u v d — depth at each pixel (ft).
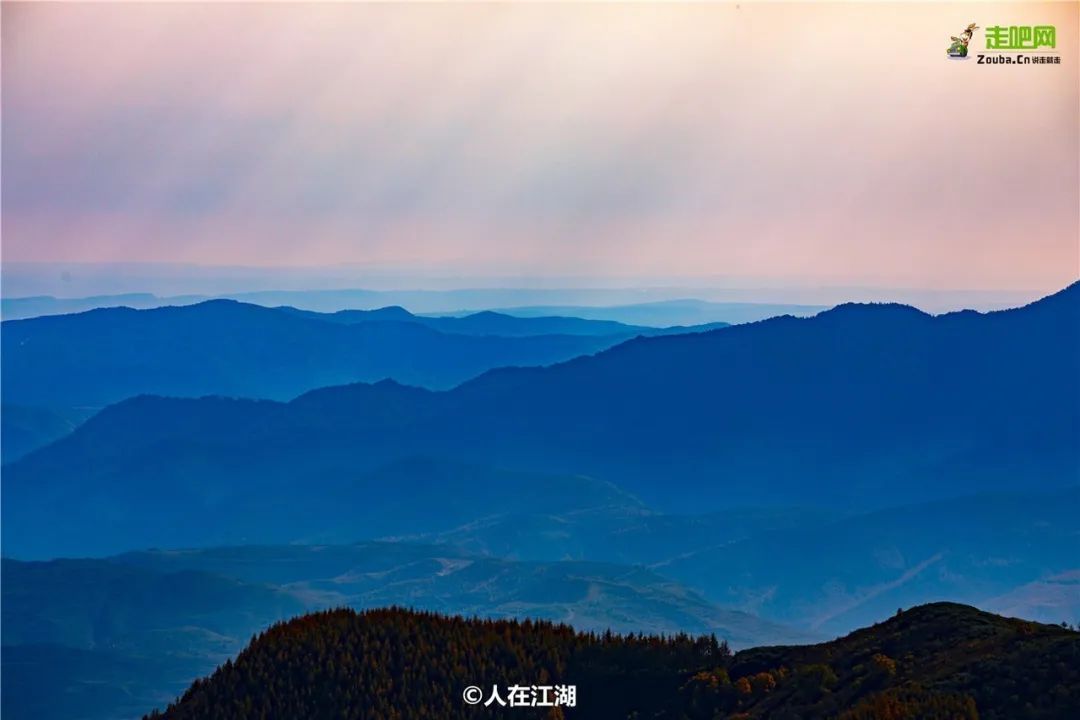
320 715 397.80
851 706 339.57
